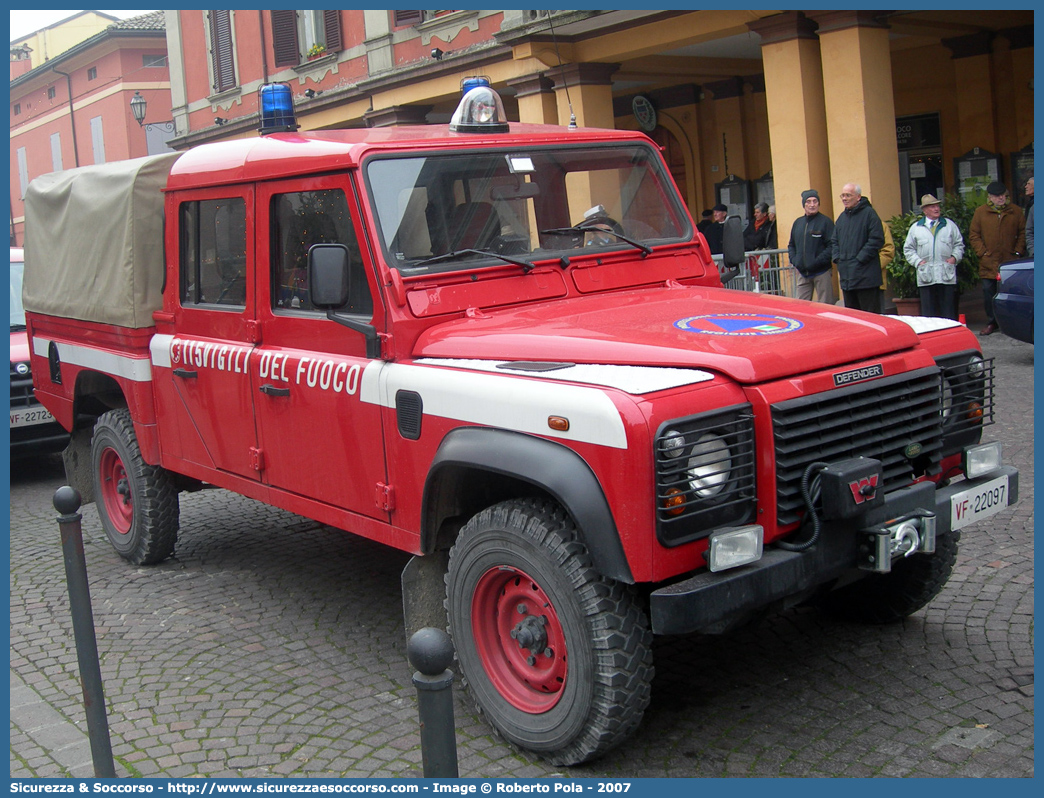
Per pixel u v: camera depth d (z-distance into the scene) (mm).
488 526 3561
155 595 5547
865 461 3318
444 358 3842
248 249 4727
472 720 3875
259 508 7336
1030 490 6043
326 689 4234
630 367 3391
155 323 5570
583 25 13898
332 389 4215
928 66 16359
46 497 8312
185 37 24281
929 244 11125
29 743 3920
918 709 3707
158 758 3721
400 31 17875
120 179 5578
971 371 3977
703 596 3035
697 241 4871
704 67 17188
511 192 4375
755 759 3459
